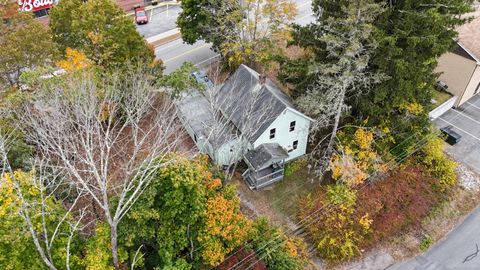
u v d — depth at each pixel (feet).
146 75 86.74
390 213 80.94
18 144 66.33
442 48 71.77
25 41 83.87
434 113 103.60
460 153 97.09
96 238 54.44
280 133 82.89
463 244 79.92
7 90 82.28
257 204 80.53
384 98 76.54
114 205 54.39
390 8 70.49
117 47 87.76
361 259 76.69
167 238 57.21
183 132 88.58
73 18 89.61
